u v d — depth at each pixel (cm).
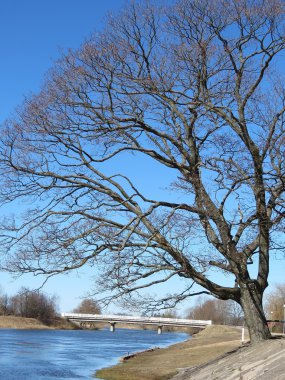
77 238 1689
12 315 12744
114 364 3897
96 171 1773
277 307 9119
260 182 1634
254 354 1605
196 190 1681
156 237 1648
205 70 1780
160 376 2928
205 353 4056
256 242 1738
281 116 1730
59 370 3422
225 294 1731
